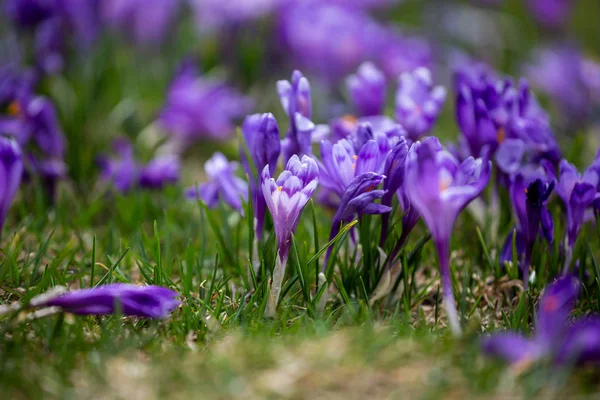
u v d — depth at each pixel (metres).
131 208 1.62
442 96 1.55
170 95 1.91
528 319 1.44
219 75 2.21
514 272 1.46
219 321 1.41
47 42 1.81
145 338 1.37
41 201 1.59
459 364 1.34
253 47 2.22
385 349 1.35
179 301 1.39
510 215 1.54
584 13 3.39
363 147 1.41
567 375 1.33
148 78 2.38
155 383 1.33
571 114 2.21
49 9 1.88
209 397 1.32
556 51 2.54
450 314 1.38
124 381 1.33
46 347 1.36
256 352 1.35
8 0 1.91
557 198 1.53
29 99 1.68
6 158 1.46
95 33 2.03
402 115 1.56
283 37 2.26
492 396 1.32
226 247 1.51
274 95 2.26
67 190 1.66
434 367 1.34
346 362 1.34
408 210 1.42
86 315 1.39
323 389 1.32
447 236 1.38
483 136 1.51
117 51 2.16
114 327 1.39
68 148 1.72
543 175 1.46
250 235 1.46
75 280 1.49
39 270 1.50
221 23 2.22
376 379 1.33
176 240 1.59
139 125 2.01
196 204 1.63
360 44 2.21
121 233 1.61
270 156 1.44
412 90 1.56
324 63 2.24
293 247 1.42
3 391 1.32
